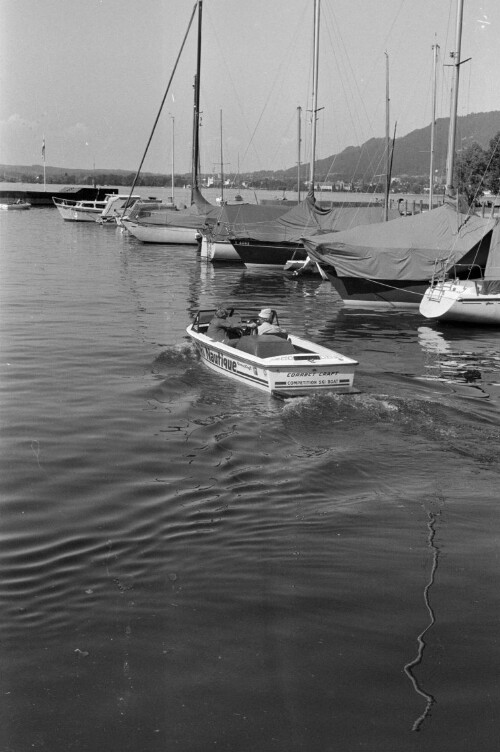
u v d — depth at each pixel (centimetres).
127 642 578
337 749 479
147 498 884
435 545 783
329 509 874
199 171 5150
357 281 2698
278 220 3897
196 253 4697
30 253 4525
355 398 1342
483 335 2242
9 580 674
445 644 597
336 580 702
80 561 716
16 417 1196
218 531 800
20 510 834
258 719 501
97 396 1341
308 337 2142
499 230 2438
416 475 996
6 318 2198
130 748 462
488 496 928
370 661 572
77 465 984
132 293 2902
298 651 580
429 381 1575
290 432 1161
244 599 656
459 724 502
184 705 511
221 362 1523
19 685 521
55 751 457
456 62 3216
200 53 4738
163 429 1155
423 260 2645
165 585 676
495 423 1235
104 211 6975
